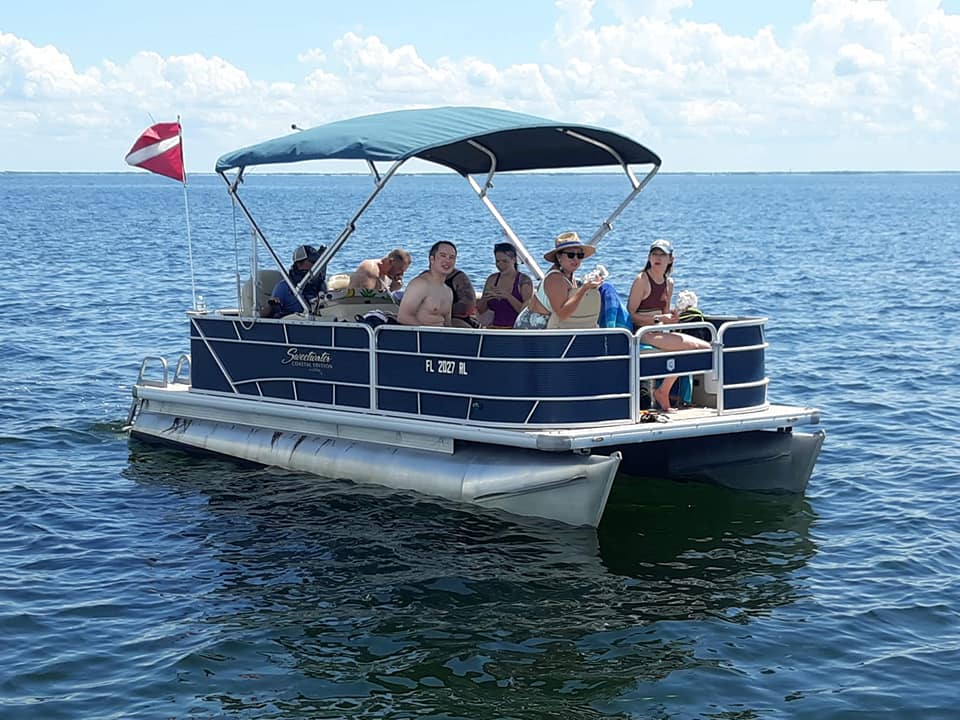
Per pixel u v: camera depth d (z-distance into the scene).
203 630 6.64
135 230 54.84
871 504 9.15
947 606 6.98
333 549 7.93
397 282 10.45
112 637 6.55
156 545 8.11
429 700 5.77
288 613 6.88
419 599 7.08
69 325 19.55
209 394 10.39
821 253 39.00
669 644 6.45
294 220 63.59
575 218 67.88
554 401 8.10
